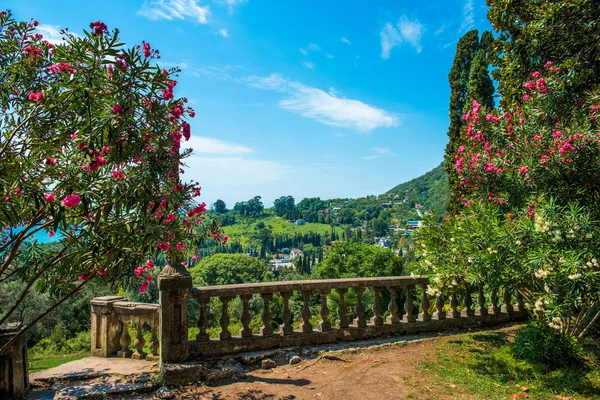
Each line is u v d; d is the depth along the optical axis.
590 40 7.32
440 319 7.20
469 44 15.23
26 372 5.28
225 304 5.84
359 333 6.61
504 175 6.43
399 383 4.84
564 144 5.51
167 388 4.84
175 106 4.46
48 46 4.84
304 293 6.42
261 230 191.50
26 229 4.47
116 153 4.18
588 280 4.64
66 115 4.49
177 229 4.75
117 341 6.70
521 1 8.23
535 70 8.06
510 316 7.71
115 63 4.05
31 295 16.41
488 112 7.71
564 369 5.09
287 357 5.82
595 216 5.52
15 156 4.33
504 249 5.27
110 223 4.30
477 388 4.67
